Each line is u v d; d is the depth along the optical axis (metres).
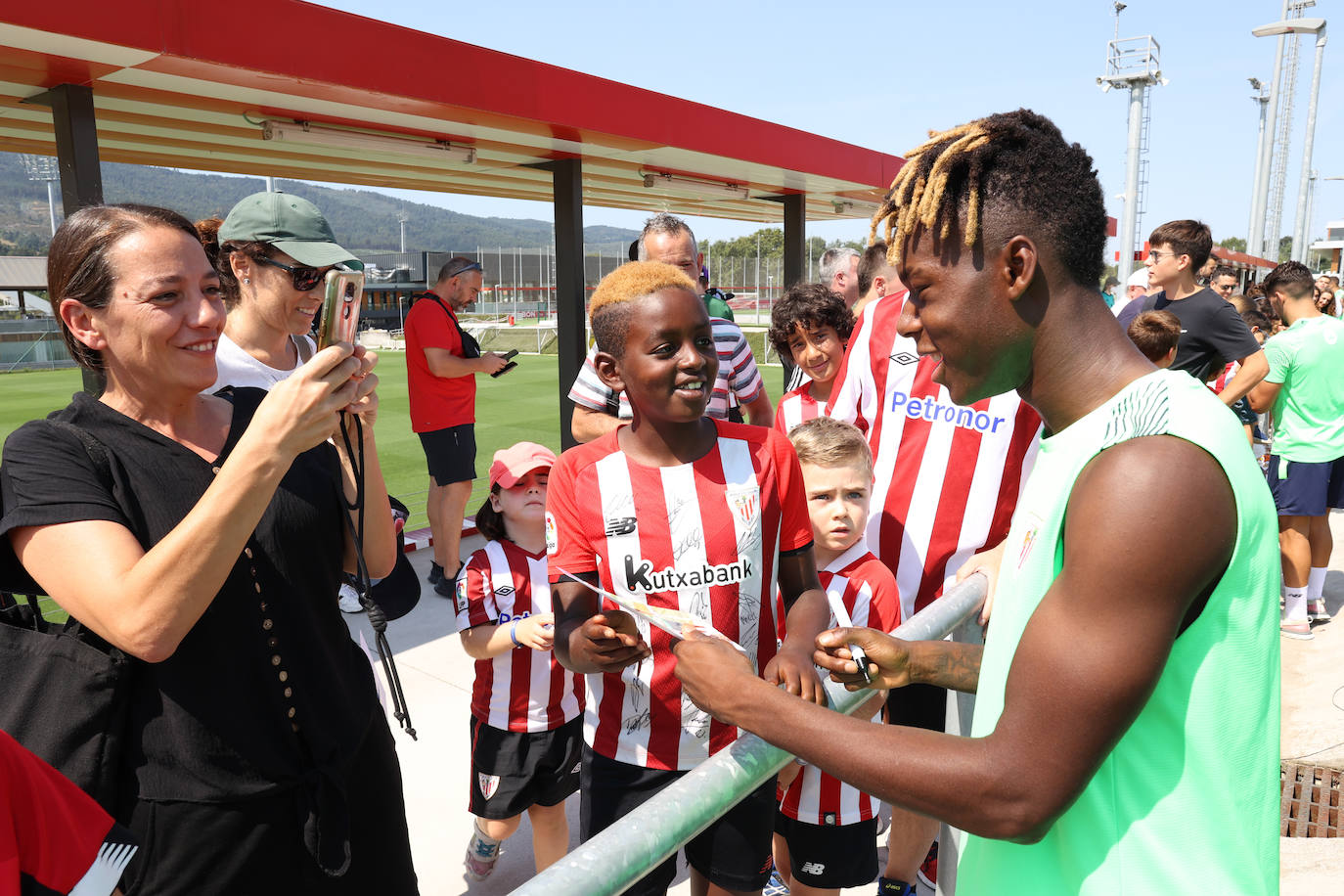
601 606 1.66
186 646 1.38
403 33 5.20
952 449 2.40
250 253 2.55
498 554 2.59
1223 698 0.83
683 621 1.16
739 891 1.71
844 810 2.19
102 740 1.33
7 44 3.87
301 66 4.68
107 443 1.41
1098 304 0.92
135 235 1.38
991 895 1.00
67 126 4.64
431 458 5.31
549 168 7.75
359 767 1.64
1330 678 4.28
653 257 3.76
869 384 2.59
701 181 9.45
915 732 0.87
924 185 0.95
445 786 3.25
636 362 1.57
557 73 6.14
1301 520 4.81
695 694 1.06
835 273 5.20
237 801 1.42
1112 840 0.87
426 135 6.53
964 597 1.66
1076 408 0.92
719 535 1.62
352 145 6.11
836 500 2.24
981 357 0.96
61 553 1.28
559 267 7.55
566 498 1.68
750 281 40.19
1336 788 3.47
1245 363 4.87
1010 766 0.80
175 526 1.41
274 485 1.26
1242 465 0.80
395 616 2.12
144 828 1.38
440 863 2.83
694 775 1.00
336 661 1.61
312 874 1.54
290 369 2.80
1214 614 0.82
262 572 1.47
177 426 1.53
